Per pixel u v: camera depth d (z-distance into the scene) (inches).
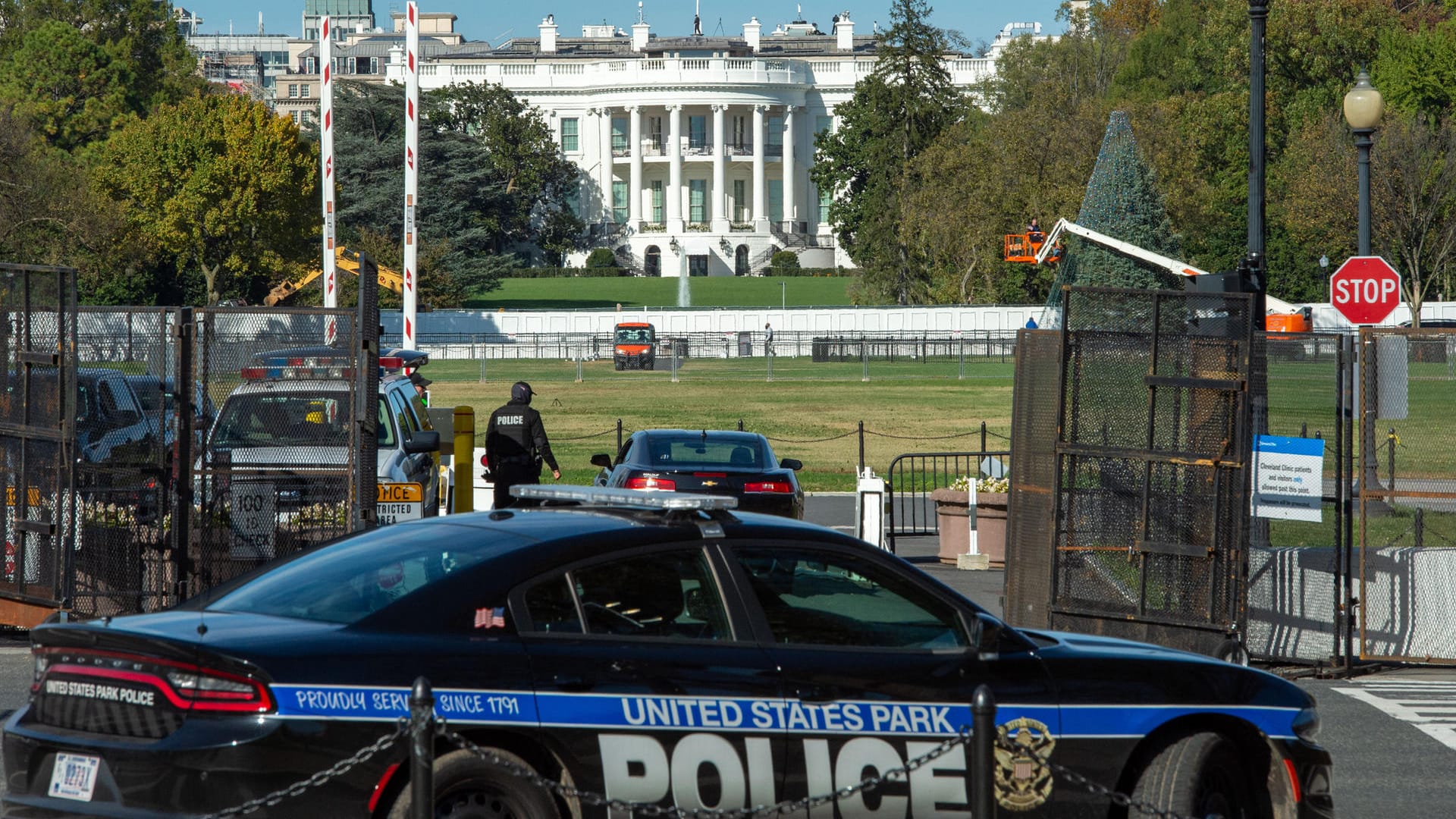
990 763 807.7
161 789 812.6
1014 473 1939.0
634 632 912.3
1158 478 1743.4
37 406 1840.6
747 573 949.8
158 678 829.8
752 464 2667.3
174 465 1862.7
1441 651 1915.6
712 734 903.7
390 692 840.3
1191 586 1716.3
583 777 877.8
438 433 2342.5
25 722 886.4
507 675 865.5
